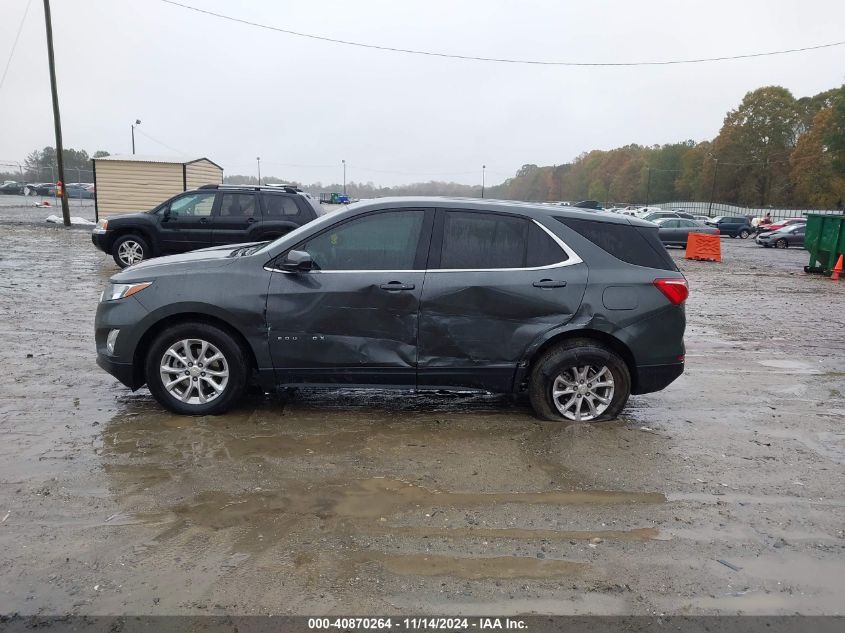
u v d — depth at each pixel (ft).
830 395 21.03
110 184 79.87
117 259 43.98
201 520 11.64
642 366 17.02
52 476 13.17
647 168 380.58
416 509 12.29
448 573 10.25
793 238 109.19
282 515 11.91
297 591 9.68
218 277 16.35
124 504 12.11
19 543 10.74
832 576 10.53
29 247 59.52
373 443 15.42
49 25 83.20
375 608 9.34
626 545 11.26
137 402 17.88
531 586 9.98
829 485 13.92
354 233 16.69
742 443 16.30
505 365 16.66
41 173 191.21
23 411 16.97
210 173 86.69
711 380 22.62
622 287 16.70
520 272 16.55
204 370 16.70
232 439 15.37
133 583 9.75
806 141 249.96
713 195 297.74
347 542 11.06
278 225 42.98
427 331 16.42
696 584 10.18
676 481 13.88
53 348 23.58
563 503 12.72
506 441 15.76
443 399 18.99
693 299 43.83
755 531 11.89
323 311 16.29
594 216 17.28
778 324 34.32
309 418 17.01
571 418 17.26
